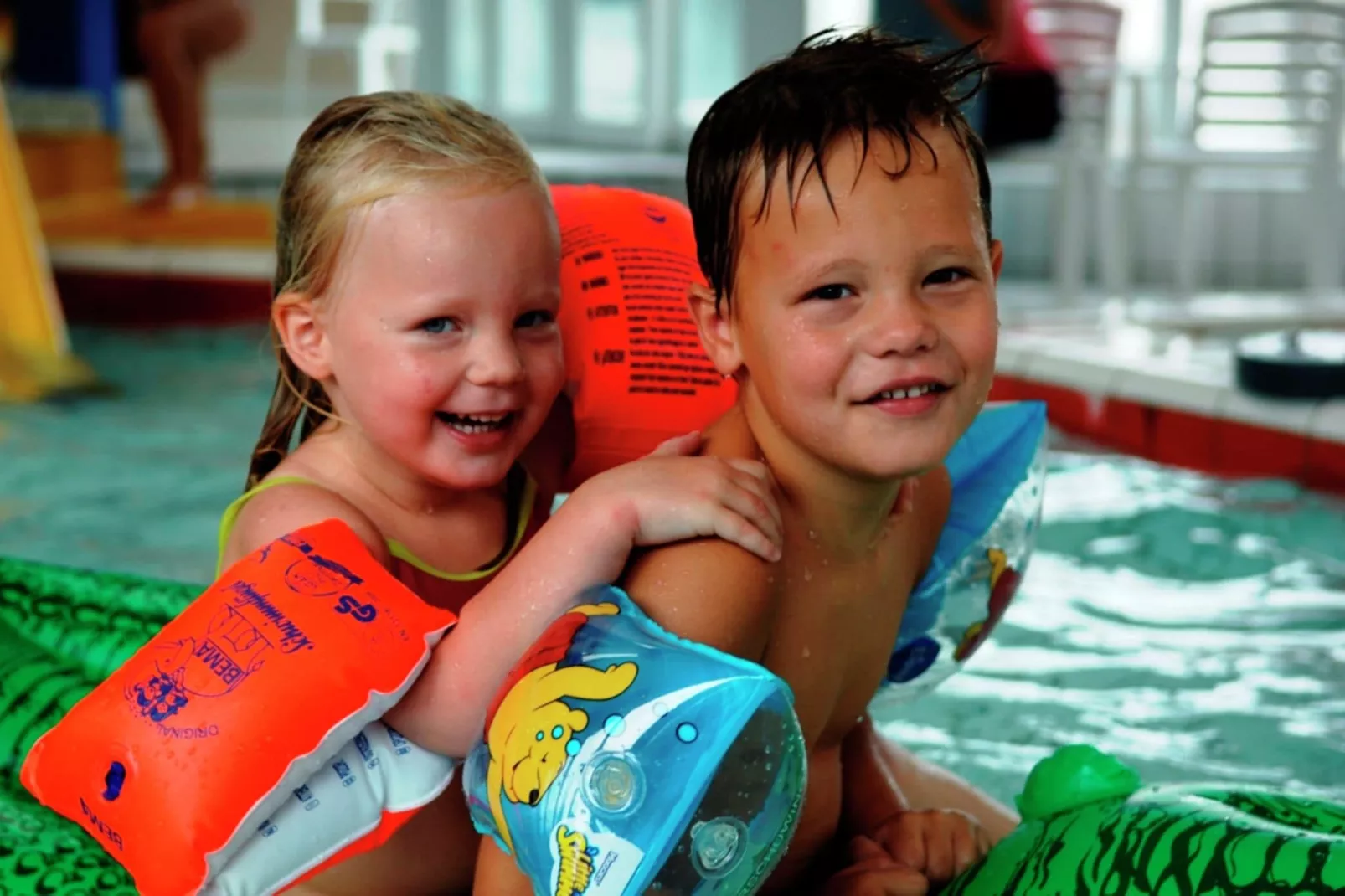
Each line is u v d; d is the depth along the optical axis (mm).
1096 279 9219
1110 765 2002
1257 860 1653
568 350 2395
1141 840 1768
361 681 1790
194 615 1868
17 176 7031
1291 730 3092
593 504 1745
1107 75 7520
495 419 2027
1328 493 4805
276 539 1943
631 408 2396
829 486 1812
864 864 2031
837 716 2018
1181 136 10320
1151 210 9266
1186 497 4832
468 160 1975
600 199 2590
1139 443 5406
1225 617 3771
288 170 2107
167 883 1756
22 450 5551
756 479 1743
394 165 1961
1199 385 5223
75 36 10539
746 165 1681
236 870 1778
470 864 2062
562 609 1757
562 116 14750
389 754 1867
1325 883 1595
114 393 6551
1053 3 7938
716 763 1530
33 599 2824
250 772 1756
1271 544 4332
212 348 7672
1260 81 7695
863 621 1950
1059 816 1949
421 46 16078
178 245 8906
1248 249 9227
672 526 1722
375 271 1967
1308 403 4957
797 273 1635
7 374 6520
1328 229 7898
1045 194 9398
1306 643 3580
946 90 1715
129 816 1789
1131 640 3623
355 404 2027
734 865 1567
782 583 1794
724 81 13359
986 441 2418
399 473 2115
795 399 1672
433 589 2145
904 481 1957
